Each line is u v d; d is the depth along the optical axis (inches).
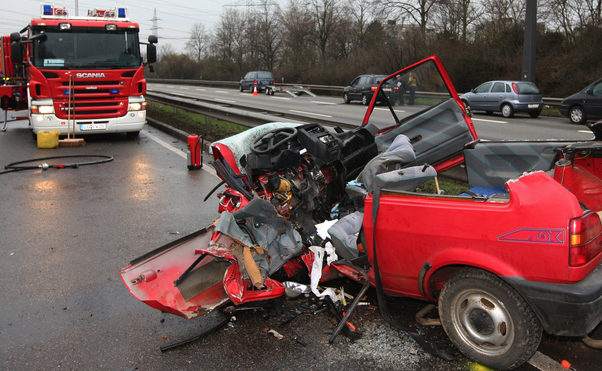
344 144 173.6
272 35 2158.0
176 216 258.2
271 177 157.5
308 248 157.9
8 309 156.0
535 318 110.6
